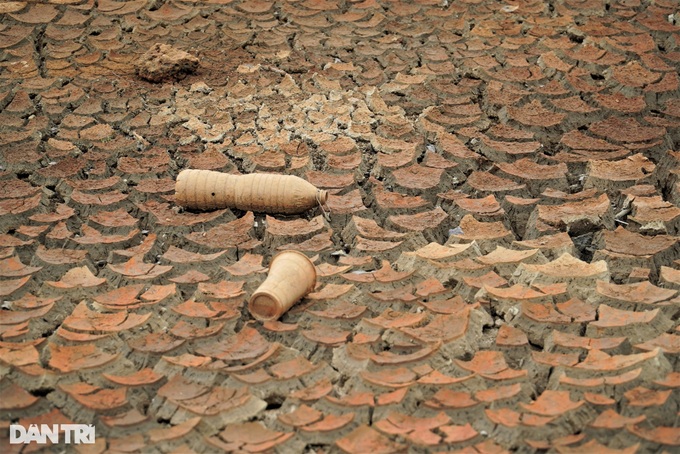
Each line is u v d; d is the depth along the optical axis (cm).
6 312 219
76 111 275
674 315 219
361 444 195
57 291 224
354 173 257
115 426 198
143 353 211
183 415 201
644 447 194
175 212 247
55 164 258
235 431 198
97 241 237
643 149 264
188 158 261
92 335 214
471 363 209
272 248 238
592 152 263
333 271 229
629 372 205
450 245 235
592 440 194
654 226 241
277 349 211
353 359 209
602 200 246
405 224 241
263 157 260
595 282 225
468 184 253
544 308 219
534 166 257
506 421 198
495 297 222
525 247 236
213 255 234
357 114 274
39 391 204
